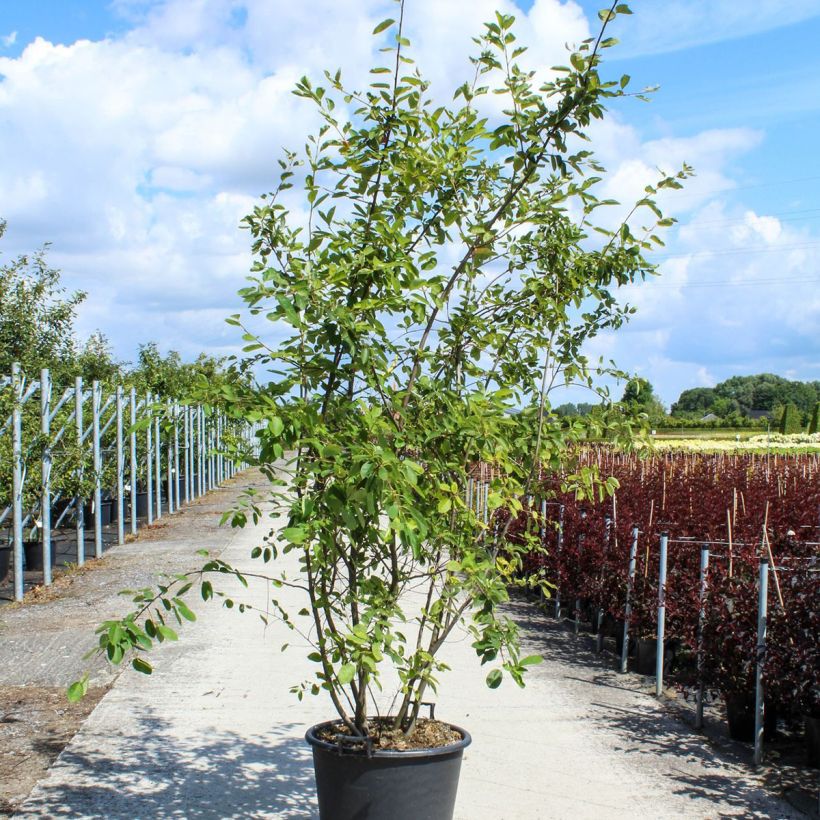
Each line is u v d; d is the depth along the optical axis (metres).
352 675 3.21
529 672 7.05
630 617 7.05
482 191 4.02
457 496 3.60
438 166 3.67
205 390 3.40
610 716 6.00
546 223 4.09
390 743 3.67
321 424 3.32
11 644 7.54
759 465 18.94
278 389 3.44
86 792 4.48
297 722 5.62
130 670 6.75
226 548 13.56
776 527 9.45
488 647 3.41
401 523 3.05
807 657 5.07
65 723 5.56
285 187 3.81
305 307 3.28
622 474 13.50
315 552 3.26
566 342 4.48
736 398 97.00
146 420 3.42
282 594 9.95
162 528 16.34
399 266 3.53
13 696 6.11
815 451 29.20
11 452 9.73
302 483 3.22
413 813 3.47
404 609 8.69
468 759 5.06
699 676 5.77
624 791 4.66
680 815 4.37
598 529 8.56
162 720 5.63
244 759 4.98
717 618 5.69
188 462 21.81
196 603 9.34
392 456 3.04
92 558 12.77
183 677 6.59
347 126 3.77
